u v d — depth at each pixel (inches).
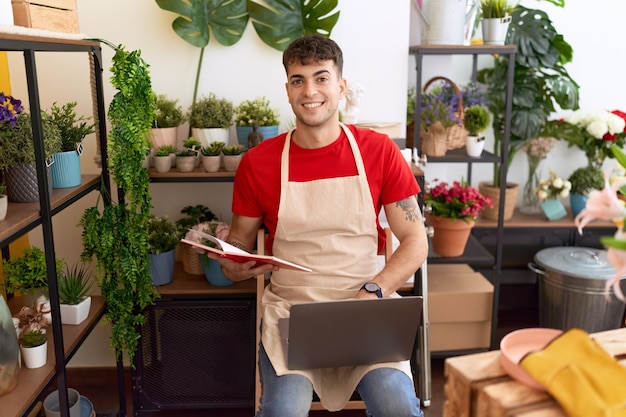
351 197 81.0
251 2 101.8
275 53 104.7
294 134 83.7
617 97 137.2
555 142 127.8
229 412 104.2
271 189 82.6
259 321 85.7
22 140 73.8
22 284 84.7
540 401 40.1
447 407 46.0
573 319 113.3
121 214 89.0
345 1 104.5
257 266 79.6
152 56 104.1
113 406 104.7
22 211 70.8
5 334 67.7
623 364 43.9
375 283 77.0
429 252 114.6
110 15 102.3
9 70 101.7
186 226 103.9
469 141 112.7
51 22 74.5
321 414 102.3
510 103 109.0
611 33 133.9
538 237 136.6
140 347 97.5
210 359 99.2
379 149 83.0
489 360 45.8
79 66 102.6
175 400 100.6
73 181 83.2
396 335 69.9
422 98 114.9
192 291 95.5
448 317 111.2
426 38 109.0
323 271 80.3
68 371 112.9
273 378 71.7
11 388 69.0
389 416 67.9
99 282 89.9
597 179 125.5
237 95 106.2
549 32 120.3
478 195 109.5
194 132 100.4
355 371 74.3
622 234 39.4
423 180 96.0
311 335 67.2
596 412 37.3
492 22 107.5
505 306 140.8
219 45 104.0
